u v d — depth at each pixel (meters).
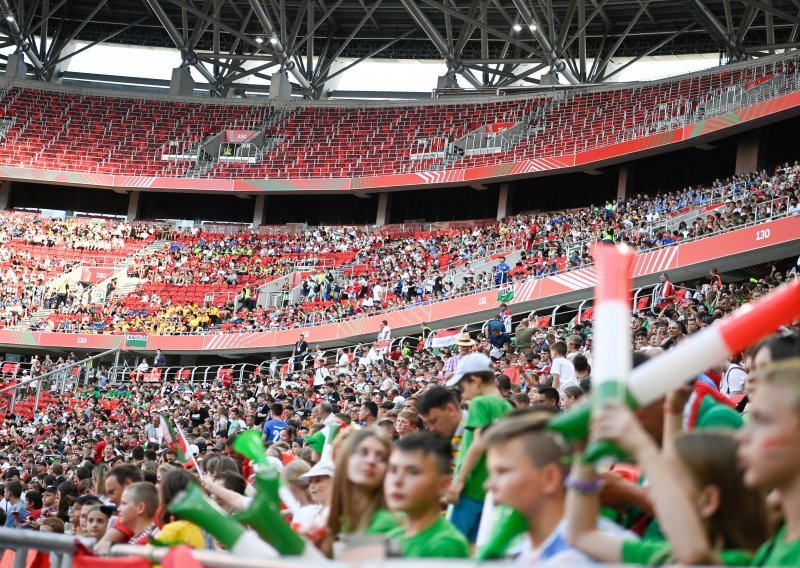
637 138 37.53
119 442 18.62
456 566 2.13
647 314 20.88
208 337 39.06
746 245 25.98
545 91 45.22
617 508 3.51
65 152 47.72
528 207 44.28
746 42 47.47
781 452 2.09
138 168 47.41
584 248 31.50
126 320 40.59
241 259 43.56
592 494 2.40
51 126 48.78
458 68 48.31
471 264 36.81
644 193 41.19
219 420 20.25
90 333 40.25
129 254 44.72
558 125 42.81
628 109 41.50
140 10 52.44
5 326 40.75
